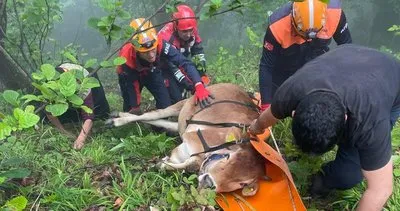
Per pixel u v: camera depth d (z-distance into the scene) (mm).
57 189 3264
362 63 2445
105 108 4652
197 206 2975
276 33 3594
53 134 4367
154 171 3604
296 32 3570
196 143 3502
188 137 3572
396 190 3227
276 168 3096
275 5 7531
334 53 2566
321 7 3406
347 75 2340
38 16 4996
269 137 3898
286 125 4004
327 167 3150
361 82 2309
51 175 3568
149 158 3809
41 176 3588
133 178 3496
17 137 4219
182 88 5055
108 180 3574
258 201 3033
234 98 4059
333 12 3566
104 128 4609
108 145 4207
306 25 3416
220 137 3518
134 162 3775
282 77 3994
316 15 3389
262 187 3088
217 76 6074
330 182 3139
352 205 3203
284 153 3668
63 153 4027
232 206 3010
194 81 4117
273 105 2570
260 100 3998
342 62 2447
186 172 3475
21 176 3041
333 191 3312
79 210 3154
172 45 4289
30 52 5504
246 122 3723
